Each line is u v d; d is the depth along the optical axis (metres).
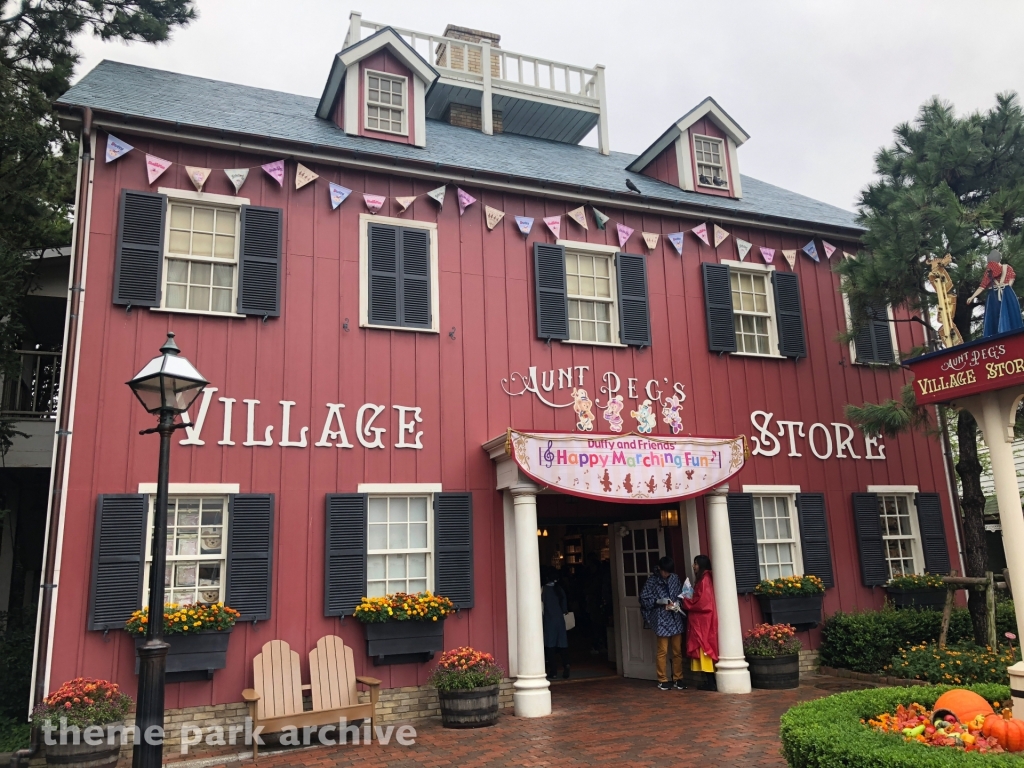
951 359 6.83
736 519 11.70
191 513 9.14
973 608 11.31
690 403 11.90
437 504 10.06
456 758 7.54
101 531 8.53
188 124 9.63
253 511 9.17
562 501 12.25
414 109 12.08
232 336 9.63
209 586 9.02
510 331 11.07
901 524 13.10
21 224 11.88
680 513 11.61
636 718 9.04
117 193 9.51
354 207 10.61
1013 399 6.53
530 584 9.66
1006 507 6.41
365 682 8.57
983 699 6.29
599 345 11.53
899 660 10.63
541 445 9.77
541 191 11.59
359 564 9.52
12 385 12.92
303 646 9.12
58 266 12.22
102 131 9.59
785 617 11.42
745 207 13.62
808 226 13.31
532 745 7.95
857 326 11.77
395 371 10.32
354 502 9.64
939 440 13.69
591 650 14.46
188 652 8.37
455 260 10.98
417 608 9.30
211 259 9.80
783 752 5.89
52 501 8.46
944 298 7.38
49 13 12.28
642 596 11.03
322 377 9.93
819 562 12.05
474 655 9.19
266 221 10.01
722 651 10.55
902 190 10.89
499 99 16.00
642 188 13.09
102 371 8.99
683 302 12.29
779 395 12.55
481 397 10.69
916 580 12.32
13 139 11.60
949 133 10.98
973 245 10.49
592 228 12.00
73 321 8.96
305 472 9.60
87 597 8.41
